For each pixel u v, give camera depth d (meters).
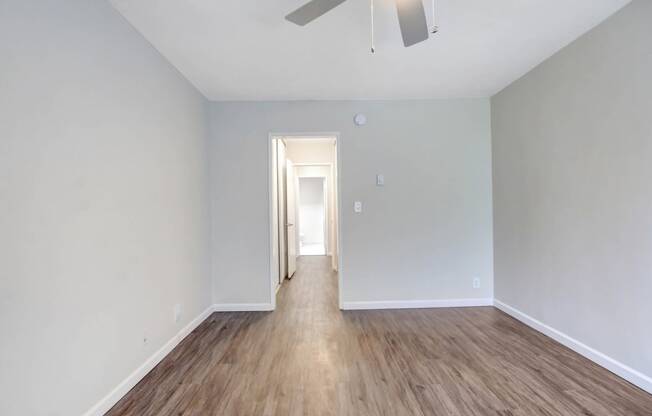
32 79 1.39
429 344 2.66
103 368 1.80
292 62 2.64
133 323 2.08
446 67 2.80
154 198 2.35
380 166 3.60
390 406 1.84
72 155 1.60
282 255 4.82
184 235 2.86
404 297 3.61
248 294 3.57
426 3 1.90
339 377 2.16
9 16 1.29
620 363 2.09
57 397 1.49
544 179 2.77
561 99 2.55
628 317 2.03
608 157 2.15
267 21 2.05
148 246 2.27
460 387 2.02
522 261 3.09
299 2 1.85
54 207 1.49
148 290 2.26
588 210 2.32
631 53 1.97
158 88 2.43
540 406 1.82
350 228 3.60
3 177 1.26
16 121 1.32
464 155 3.62
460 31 2.22
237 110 3.56
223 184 3.56
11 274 1.29
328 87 3.21
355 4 1.88
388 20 2.05
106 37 1.85
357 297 3.60
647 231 1.91
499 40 2.36
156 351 2.36
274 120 3.57
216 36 2.22
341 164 3.59
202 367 2.31
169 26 2.10
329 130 3.59
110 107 1.88
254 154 3.57
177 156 2.74
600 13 2.05
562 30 2.24
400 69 2.82
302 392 1.99
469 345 2.63
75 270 1.61
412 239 3.61
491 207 3.62
